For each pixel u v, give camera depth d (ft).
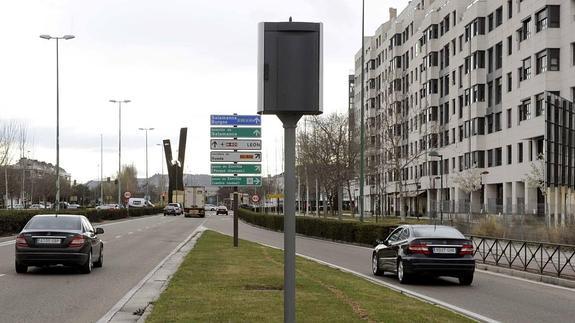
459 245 54.60
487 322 35.09
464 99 225.76
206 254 75.51
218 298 38.40
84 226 60.13
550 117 121.60
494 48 204.54
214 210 477.77
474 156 214.69
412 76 290.76
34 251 56.08
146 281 51.16
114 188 479.00
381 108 305.12
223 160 91.09
